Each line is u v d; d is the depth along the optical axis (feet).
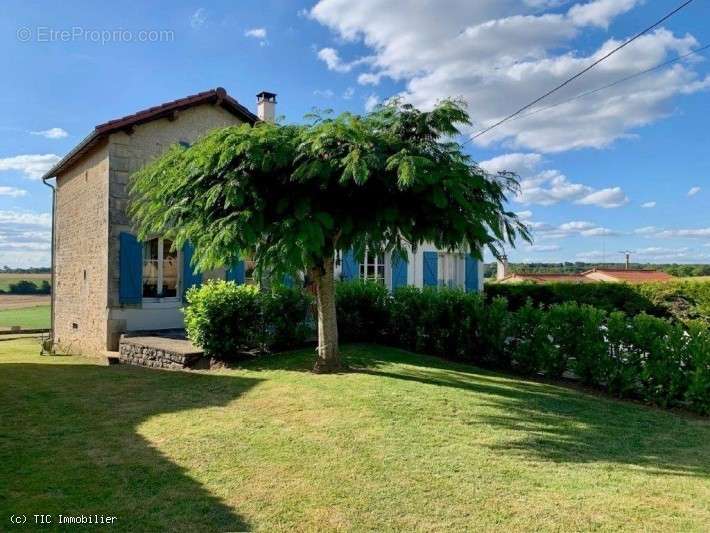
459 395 19.12
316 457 13.24
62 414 17.67
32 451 13.89
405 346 30.78
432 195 18.76
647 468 12.69
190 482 11.81
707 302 41.73
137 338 33.32
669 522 9.89
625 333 20.21
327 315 23.49
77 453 13.74
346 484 11.61
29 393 21.06
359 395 18.88
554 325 22.74
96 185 38.45
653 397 19.17
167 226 26.18
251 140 19.27
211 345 26.48
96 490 11.39
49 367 29.48
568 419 16.78
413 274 45.70
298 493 11.19
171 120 38.58
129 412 17.83
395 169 18.67
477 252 21.68
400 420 16.19
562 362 22.43
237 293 27.09
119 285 36.09
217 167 19.95
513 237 21.86
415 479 11.86
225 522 9.98
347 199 20.58
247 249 20.22
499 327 25.13
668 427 16.22
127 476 12.16
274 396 19.24
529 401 18.76
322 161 19.02
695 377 17.88
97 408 18.44
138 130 37.14
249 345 27.66
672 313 43.98
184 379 23.44
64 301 45.55
